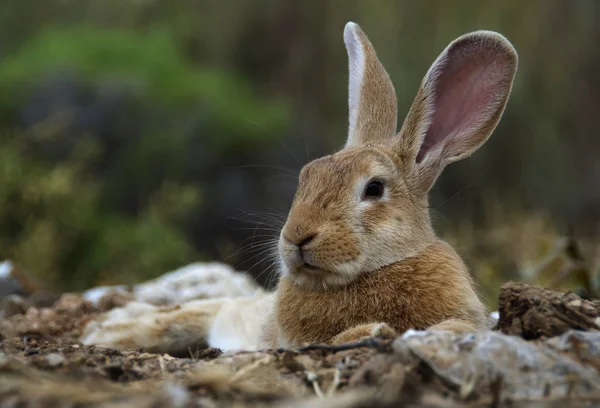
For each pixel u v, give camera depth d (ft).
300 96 68.44
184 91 58.70
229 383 15.10
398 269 20.68
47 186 50.52
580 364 15.06
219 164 55.67
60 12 73.31
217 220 53.98
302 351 16.98
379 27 63.00
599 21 65.62
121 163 55.31
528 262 36.60
